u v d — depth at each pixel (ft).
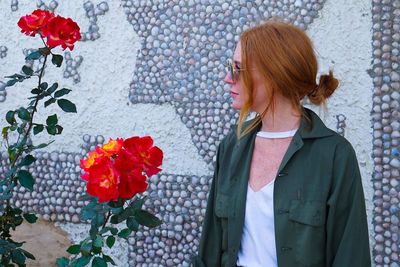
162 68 7.54
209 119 7.36
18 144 6.79
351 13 6.83
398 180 6.66
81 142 7.84
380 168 6.72
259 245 4.45
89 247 5.61
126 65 7.68
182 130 7.47
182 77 7.46
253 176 4.56
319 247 4.31
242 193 4.53
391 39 6.71
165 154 7.52
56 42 6.03
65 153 7.90
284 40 4.31
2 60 8.15
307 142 4.41
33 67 8.02
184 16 7.45
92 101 7.80
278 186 4.37
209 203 4.99
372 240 6.73
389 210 6.68
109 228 5.66
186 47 7.45
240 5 7.24
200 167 7.40
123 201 5.40
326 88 4.75
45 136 7.98
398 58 6.68
